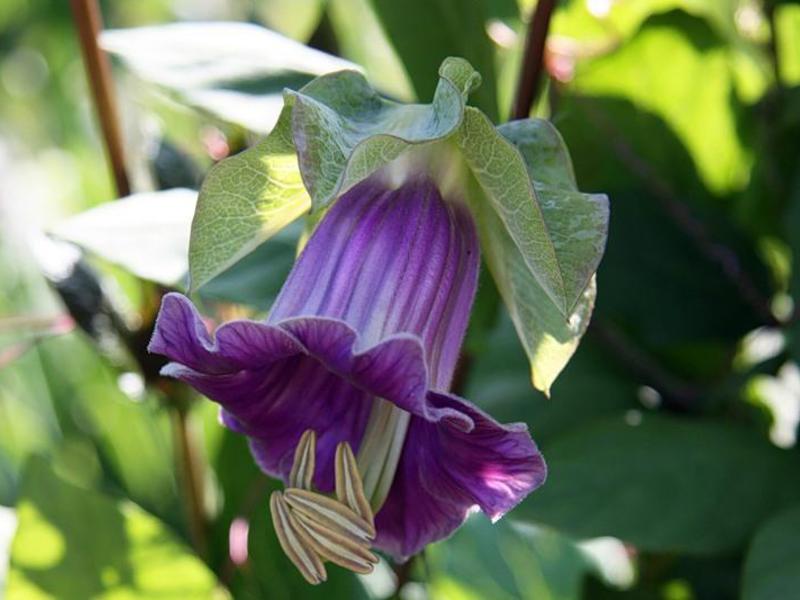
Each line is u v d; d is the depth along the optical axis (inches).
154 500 18.5
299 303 12.7
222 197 12.9
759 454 15.1
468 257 13.1
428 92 15.6
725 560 16.9
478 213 13.3
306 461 12.7
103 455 18.8
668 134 16.5
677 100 16.4
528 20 16.6
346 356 12.0
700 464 15.0
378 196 13.1
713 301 16.3
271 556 16.5
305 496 12.6
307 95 13.0
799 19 17.3
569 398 16.4
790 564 14.3
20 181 29.3
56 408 19.5
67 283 16.2
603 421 15.2
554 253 12.5
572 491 14.9
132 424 18.8
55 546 15.8
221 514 17.0
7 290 25.3
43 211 28.0
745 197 16.9
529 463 12.3
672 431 15.2
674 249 16.3
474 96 15.2
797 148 16.6
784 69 17.3
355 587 16.5
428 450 12.9
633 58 16.3
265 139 12.7
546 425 16.3
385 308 12.7
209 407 17.2
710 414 16.5
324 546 12.6
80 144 27.9
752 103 16.6
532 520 14.8
